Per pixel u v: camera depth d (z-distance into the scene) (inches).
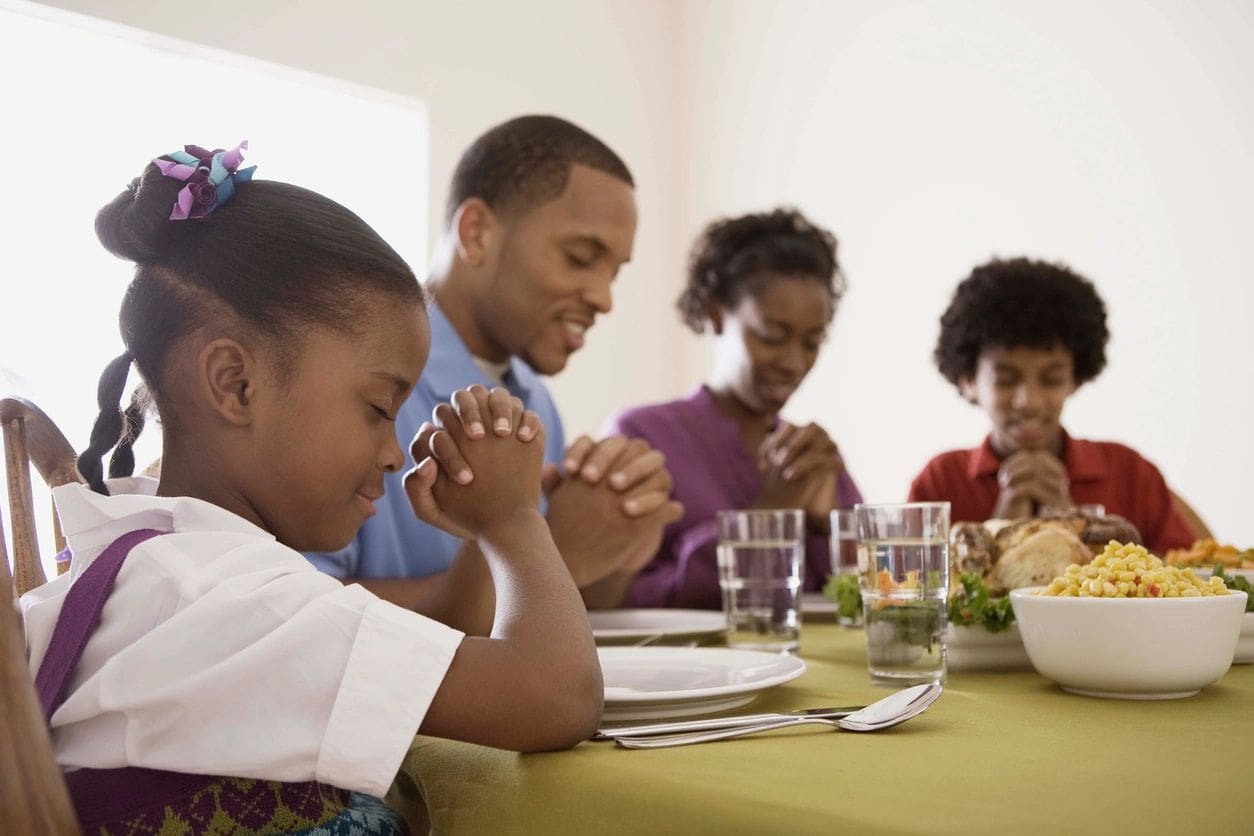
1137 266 110.0
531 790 22.6
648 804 20.4
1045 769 21.2
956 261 125.1
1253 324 101.3
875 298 132.8
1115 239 111.8
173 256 27.8
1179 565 44.0
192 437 27.5
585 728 24.5
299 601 23.5
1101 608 29.4
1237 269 102.7
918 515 32.7
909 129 130.6
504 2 136.3
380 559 52.2
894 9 132.9
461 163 62.8
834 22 139.4
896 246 131.0
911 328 128.7
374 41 122.3
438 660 23.6
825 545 73.2
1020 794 19.2
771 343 80.2
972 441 121.4
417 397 57.3
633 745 24.3
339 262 27.6
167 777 23.8
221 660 23.0
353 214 29.5
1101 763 21.7
